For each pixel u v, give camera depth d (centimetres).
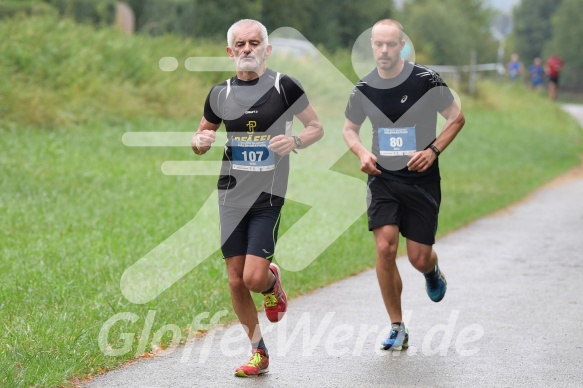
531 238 3681
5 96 4941
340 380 1714
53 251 2753
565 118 13138
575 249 3391
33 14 6444
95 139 4941
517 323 2194
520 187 5753
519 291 2588
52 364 1698
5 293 2258
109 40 6366
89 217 3309
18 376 1608
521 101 13075
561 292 2581
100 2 8412
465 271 2903
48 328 1928
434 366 1819
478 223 4166
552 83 16162
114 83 5891
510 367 1814
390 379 1723
